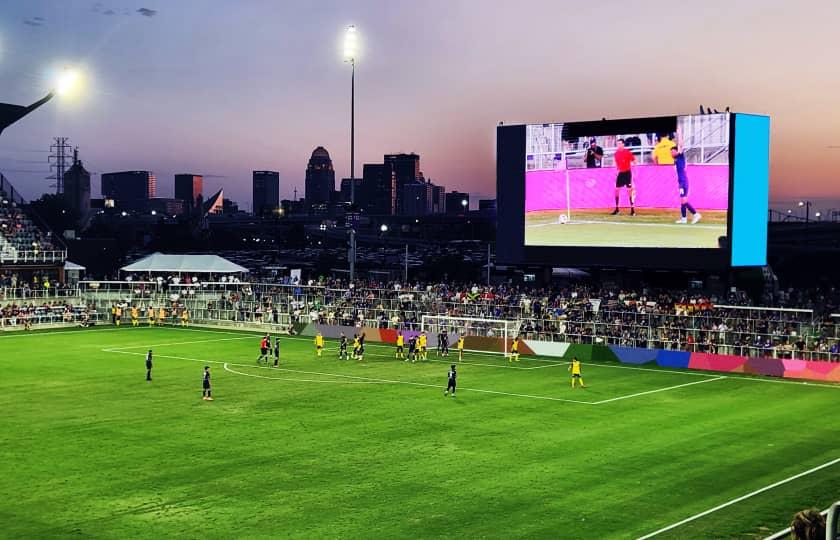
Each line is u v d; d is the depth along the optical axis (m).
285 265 190.38
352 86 94.44
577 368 55.78
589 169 80.69
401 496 29.72
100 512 27.64
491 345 75.44
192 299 97.88
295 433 40.19
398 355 70.38
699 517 27.53
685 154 76.06
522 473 33.03
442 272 156.88
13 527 26.09
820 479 32.66
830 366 60.03
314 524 26.48
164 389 52.88
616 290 84.25
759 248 78.00
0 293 91.25
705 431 41.72
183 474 32.47
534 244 84.00
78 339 80.31
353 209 95.19
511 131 84.69
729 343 68.44
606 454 36.50
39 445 37.25
